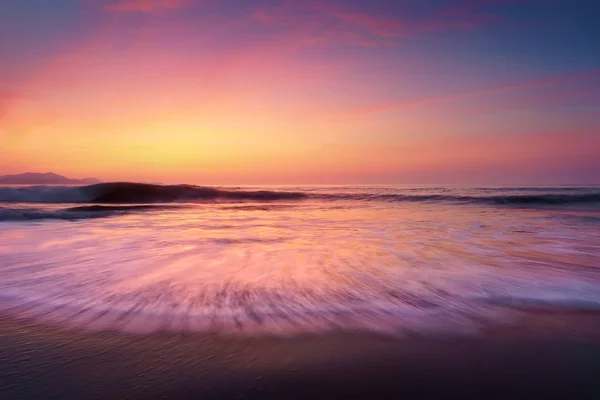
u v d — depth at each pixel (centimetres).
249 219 1362
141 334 345
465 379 275
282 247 771
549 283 516
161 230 1034
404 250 743
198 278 521
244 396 250
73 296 444
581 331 363
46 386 258
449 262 639
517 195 2564
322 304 426
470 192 3312
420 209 1867
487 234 977
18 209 1553
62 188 2327
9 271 557
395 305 427
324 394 253
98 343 326
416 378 276
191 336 341
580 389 264
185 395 250
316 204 2239
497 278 539
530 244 821
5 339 331
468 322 383
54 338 335
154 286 482
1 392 249
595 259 670
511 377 279
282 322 375
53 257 661
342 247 775
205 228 1086
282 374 279
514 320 390
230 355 307
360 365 294
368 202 2411
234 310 403
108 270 565
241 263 617
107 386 259
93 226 1120
